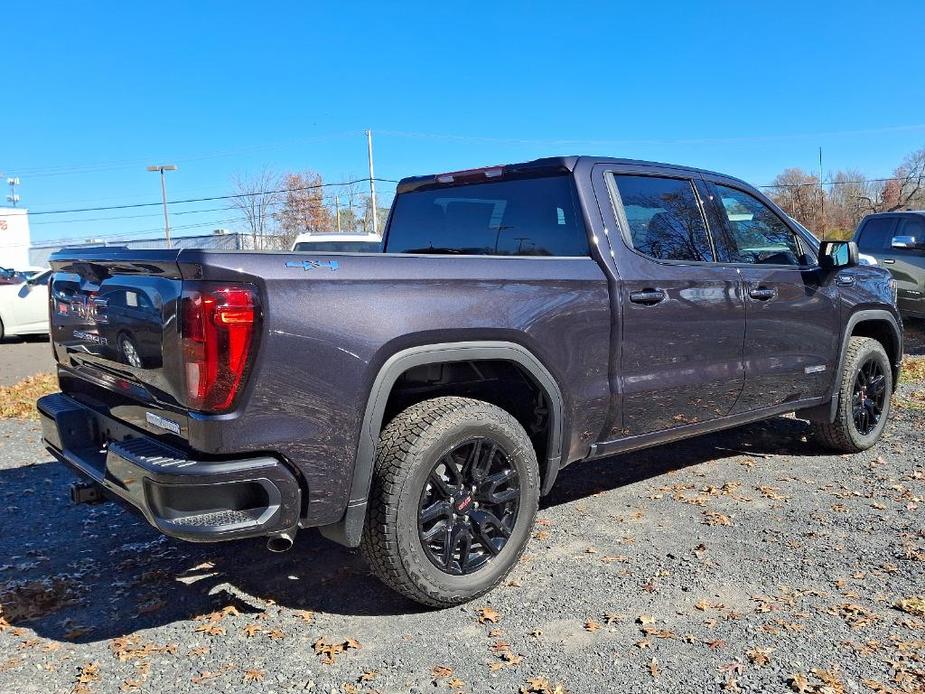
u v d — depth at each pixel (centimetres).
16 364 1216
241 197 4900
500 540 346
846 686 270
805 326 504
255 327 273
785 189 5572
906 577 359
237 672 287
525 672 284
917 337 1234
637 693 270
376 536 311
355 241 1320
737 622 319
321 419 290
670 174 439
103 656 298
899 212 1243
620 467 550
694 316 425
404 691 273
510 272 348
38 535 432
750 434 638
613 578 364
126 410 324
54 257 377
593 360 379
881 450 584
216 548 409
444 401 332
